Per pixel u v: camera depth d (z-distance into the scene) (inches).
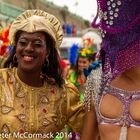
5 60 97.5
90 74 86.2
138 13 76.1
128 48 77.5
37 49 88.3
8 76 91.4
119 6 77.1
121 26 76.9
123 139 76.4
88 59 219.3
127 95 78.2
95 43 300.4
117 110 78.3
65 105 93.8
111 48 78.5
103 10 78.7
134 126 76.2
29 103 89.9
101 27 79.5
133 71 78.4
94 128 87.4
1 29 149.3
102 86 82.7
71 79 207.8
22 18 90.2
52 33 90.2
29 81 90.7
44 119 89.8
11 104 88.7
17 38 90.1
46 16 91.8
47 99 91.7
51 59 94.7
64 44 515.8
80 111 95.1
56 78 94.3
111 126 78.3
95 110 84.2
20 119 88.1
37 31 87.9
